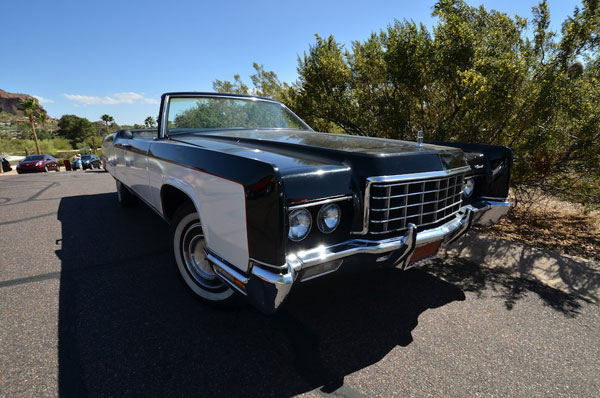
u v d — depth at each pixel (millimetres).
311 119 6238
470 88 4105
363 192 1903
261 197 1608
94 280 2859
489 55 4340
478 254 3412
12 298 2559
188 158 2230
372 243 1905
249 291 1764
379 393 1697
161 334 2135
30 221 4688
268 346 2039
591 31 3852
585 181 4145
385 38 5273
